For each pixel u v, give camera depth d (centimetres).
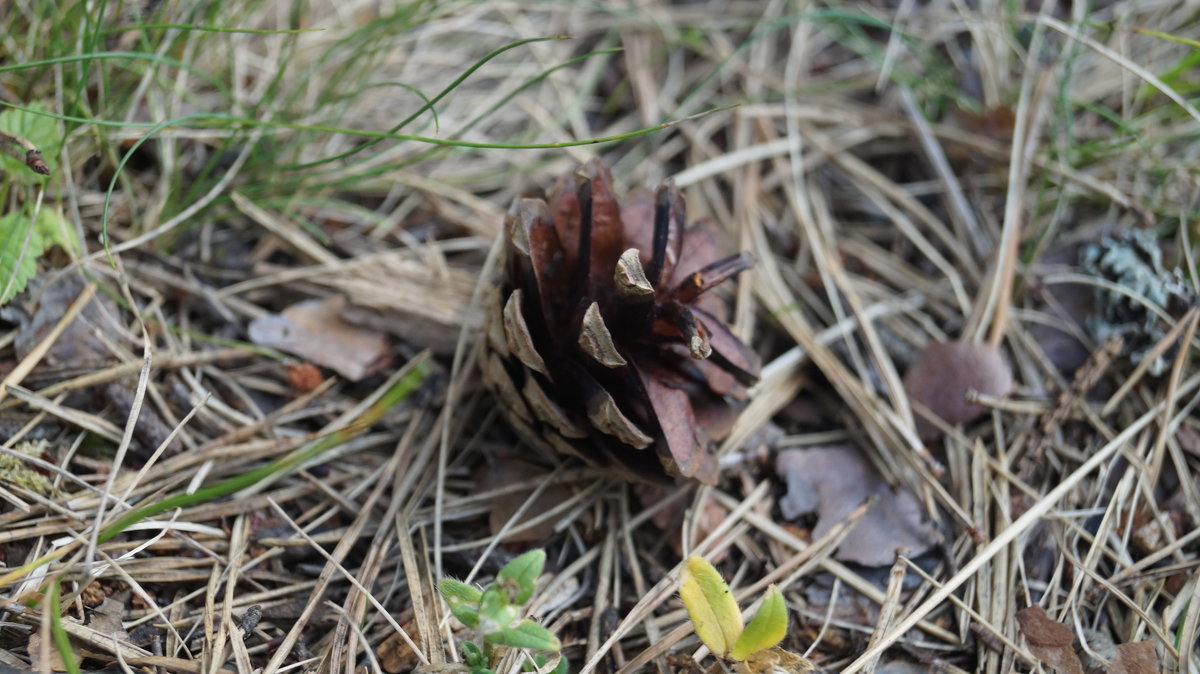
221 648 29
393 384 32
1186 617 30
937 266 35
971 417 33
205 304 32
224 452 31
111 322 31
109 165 33
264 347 32
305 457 29
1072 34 34
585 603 31
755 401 33
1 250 30
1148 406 33
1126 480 32
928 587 31
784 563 31
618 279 29
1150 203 35
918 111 36
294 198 33
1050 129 36
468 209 35
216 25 34
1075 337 34
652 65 37
